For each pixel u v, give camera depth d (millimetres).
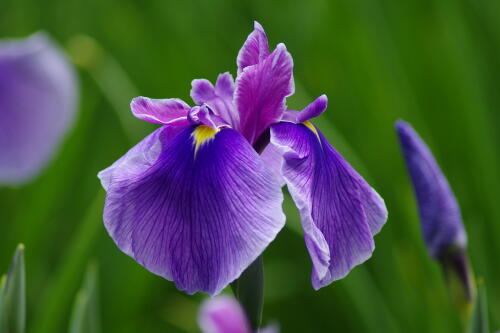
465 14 1572
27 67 1223
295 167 741
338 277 744
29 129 1233
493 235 1416
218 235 728
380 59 1532
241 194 729
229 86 787
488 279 1259
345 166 766
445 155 1562
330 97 1579
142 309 1501
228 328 1000
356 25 1592
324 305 1471
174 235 734
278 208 725
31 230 1496
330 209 748
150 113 760
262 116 773
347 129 1540
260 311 765
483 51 1565
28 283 1529
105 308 1444
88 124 1566
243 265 717
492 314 1235
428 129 1587
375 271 1365
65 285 1257
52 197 1504
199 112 750
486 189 1442
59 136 1272
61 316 1388
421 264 1259
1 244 1545
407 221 1331
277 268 1534
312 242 729
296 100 1455
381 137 1492
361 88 1552
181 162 745
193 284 729
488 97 1522
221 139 749
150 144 769
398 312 1316
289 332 1517
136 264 1415
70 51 1532
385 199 1451
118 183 742
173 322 1510
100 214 1260
